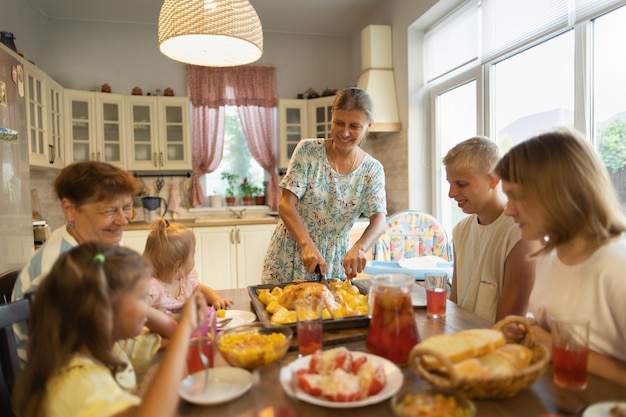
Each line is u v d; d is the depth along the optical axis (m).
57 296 0.74
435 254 2.74
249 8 1.71
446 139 3.25
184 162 4.04
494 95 2.70
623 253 0.90
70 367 0.73
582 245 0.94
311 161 1.78
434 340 0.79
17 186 2.24
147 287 0.82
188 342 0.76
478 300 1.38
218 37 1.82
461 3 2.90
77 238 1.16
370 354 0.94
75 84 4.04
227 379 0.83
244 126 4.37
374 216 1.82
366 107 1.63
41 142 3.06
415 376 0.84
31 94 2.83
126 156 3.88
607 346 0.92
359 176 1.81
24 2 3.48
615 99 1.88
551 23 2.19
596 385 0.80
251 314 1.29
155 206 3.97
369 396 0.75
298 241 1.65
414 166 3.41
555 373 0.81
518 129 2.50
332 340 1.03
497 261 1.34
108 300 0.74
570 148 0.89
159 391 0.67
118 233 1.19
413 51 3.35
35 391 0.73
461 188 1.36
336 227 1.88
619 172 1.87
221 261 3.80
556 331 0.80
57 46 4.00
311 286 1.23
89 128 3.76
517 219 0.97
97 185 1.09
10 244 2.15
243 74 4.32
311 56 4.56
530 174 0.90
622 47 1.84
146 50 4.18
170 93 4.05
